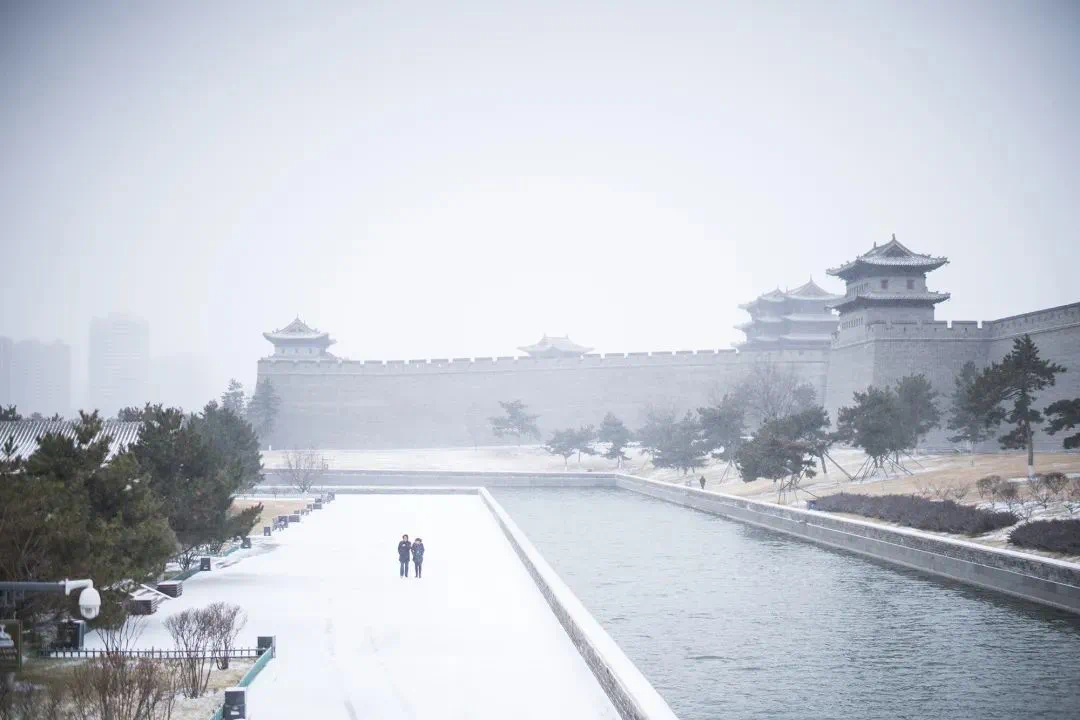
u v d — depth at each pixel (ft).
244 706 64.03
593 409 449.48
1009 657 98.37
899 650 101.71
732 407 316.81
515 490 332.19
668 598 131.34
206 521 129.70
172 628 87.76
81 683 65.05
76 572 82.43
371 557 152.25
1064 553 127.95
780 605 125.49
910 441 247.29
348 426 462.60
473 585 123.54
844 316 370.12
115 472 102.12
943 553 142.61
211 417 218.79
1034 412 197.16
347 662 81.51
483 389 461.78
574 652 85.66
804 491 240.32
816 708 83.15
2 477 88.38
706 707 83.56
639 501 287.89
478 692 72.18
